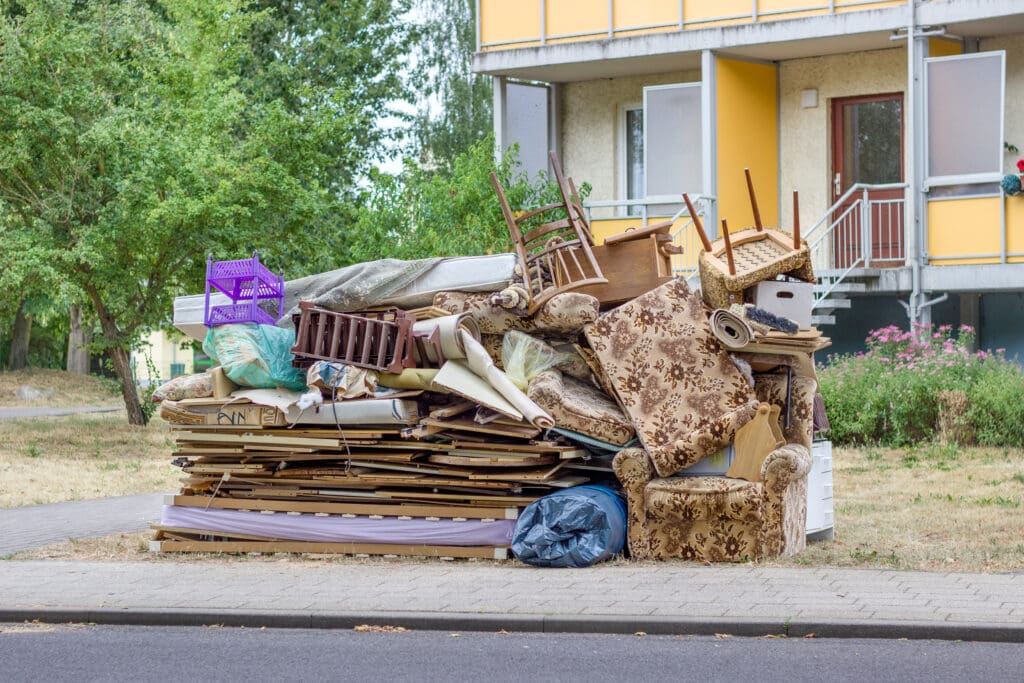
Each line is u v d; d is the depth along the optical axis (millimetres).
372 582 18250
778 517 18812
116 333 47281
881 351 36500
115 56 47562
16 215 44156
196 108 47156
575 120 46344
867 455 32000
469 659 14352
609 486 20734
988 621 14867
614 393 20047
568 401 19750
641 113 45531
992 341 40688
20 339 81625
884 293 40438
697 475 19625
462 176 38125
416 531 20078
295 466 21250
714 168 41094
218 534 21281
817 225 38750
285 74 66062
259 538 21047
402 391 20625
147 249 44281
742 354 20391
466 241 36375
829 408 34094
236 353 20984
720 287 20438
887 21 38656
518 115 45781
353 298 21531
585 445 20422
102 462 38344
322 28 70812
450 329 20047
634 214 44938
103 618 16859
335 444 20547
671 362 19969
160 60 47781
